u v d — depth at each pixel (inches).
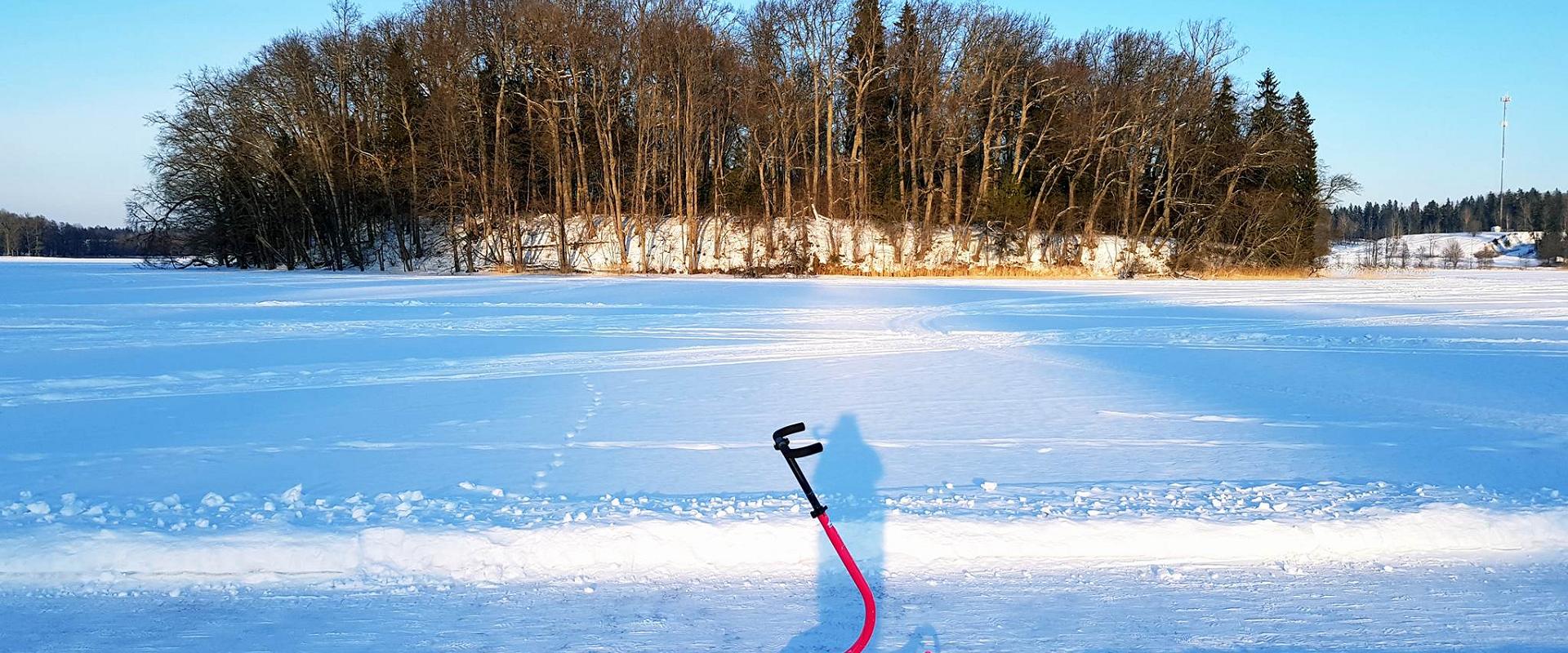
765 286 1598.2
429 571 230.1
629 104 2458.2
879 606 213.9
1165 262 2354.8
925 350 683.4
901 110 2443.4
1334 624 204.2
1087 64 2456.9
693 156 2407.7
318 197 2487.7
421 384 521.0
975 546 241.4
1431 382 523.8
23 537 235.5
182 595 217.2
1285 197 2320.4
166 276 1995.6
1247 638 197.9
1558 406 446.0
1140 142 2368.4
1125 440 368.2
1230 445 358.0
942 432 385.7
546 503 272.2
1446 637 197.9
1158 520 251.6
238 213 2472.9
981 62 2397.9
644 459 335.3
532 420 413.7
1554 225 5457.7
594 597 217.6
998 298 1288.1
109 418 417.7
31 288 1476.4
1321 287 1670.8
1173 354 658.8
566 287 1545.3
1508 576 227.5
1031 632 201.0
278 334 788.6
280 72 2406.5
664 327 852.6
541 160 2456.9
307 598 216.4
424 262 2458.2
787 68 2393.0
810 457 338.0
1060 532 245.1
